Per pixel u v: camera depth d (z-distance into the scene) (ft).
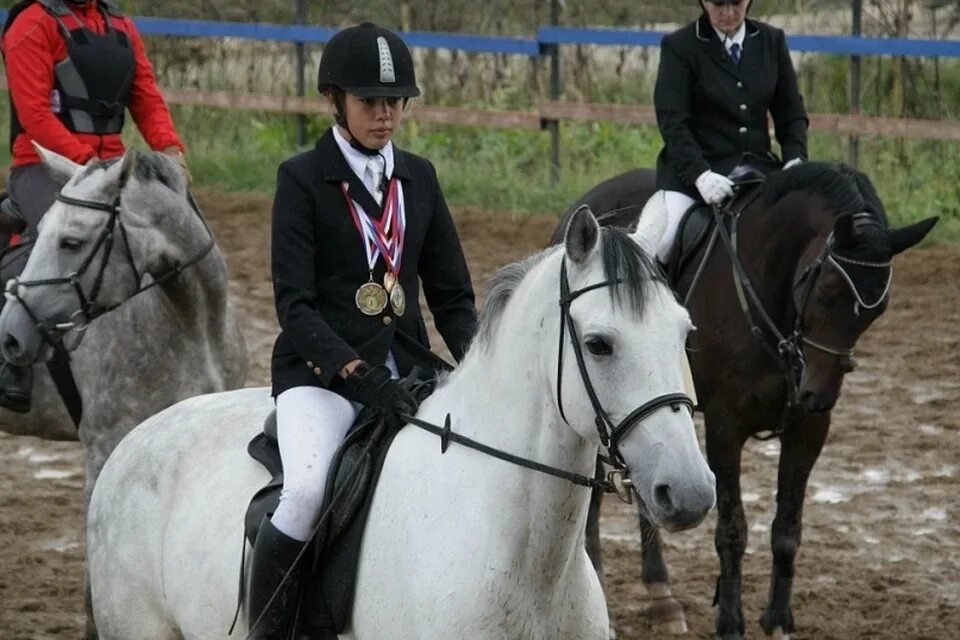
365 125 23.80
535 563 21.80
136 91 38.63
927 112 82.28
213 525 24.36
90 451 34.53
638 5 91.71
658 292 20.61
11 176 37.99
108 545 26.00
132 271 32.50
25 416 37.22
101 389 34.12
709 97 40.55
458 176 83.56
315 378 24.08
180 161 37.58
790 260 35.78
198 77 95.35
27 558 41.19
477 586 21.50
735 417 36.29
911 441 50.37
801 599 38.24
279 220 23.84
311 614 23.66
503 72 92.38
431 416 23.16
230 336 35.22
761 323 35.86
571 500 21.75
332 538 23.09
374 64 23.54
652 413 19.95
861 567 40.60
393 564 22.25
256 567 22.91
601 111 80.33
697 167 39.17
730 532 35.45
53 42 36.60
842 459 49.03
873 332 61.21
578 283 20.95
